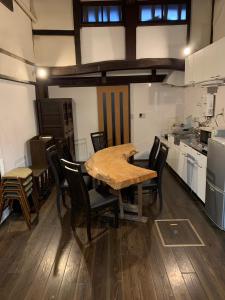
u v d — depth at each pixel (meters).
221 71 3.36
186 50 5.31
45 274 2.32
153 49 5.39
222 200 2.88
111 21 5.32
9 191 3.12
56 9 5.21
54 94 5.99
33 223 3.29
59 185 3.40
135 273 2.29
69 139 5.55
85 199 2.70
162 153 3.40
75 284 2.18
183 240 2.80
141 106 6.05
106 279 2.23
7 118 3.78
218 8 4.80
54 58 5.41
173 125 5.90
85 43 5.40
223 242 2.75
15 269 2.40
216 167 2.97
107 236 2.93
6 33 3.81
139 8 5.26
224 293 2.04
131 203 3.77
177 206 3.66
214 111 4.31
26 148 4.53
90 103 6.04
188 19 5.22
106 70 5.36
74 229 3.10
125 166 3.29
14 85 4.13
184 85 5.27
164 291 2.07
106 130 6.18
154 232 2.98
